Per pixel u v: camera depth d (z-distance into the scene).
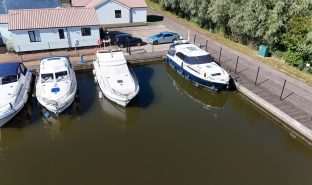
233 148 18.73
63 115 21.69
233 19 33.62
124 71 24.58
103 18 42.97
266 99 22.81
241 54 31.61
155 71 30.19
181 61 27.84
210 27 40.12
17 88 21.91
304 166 17.56
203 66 26.19
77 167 16.95
